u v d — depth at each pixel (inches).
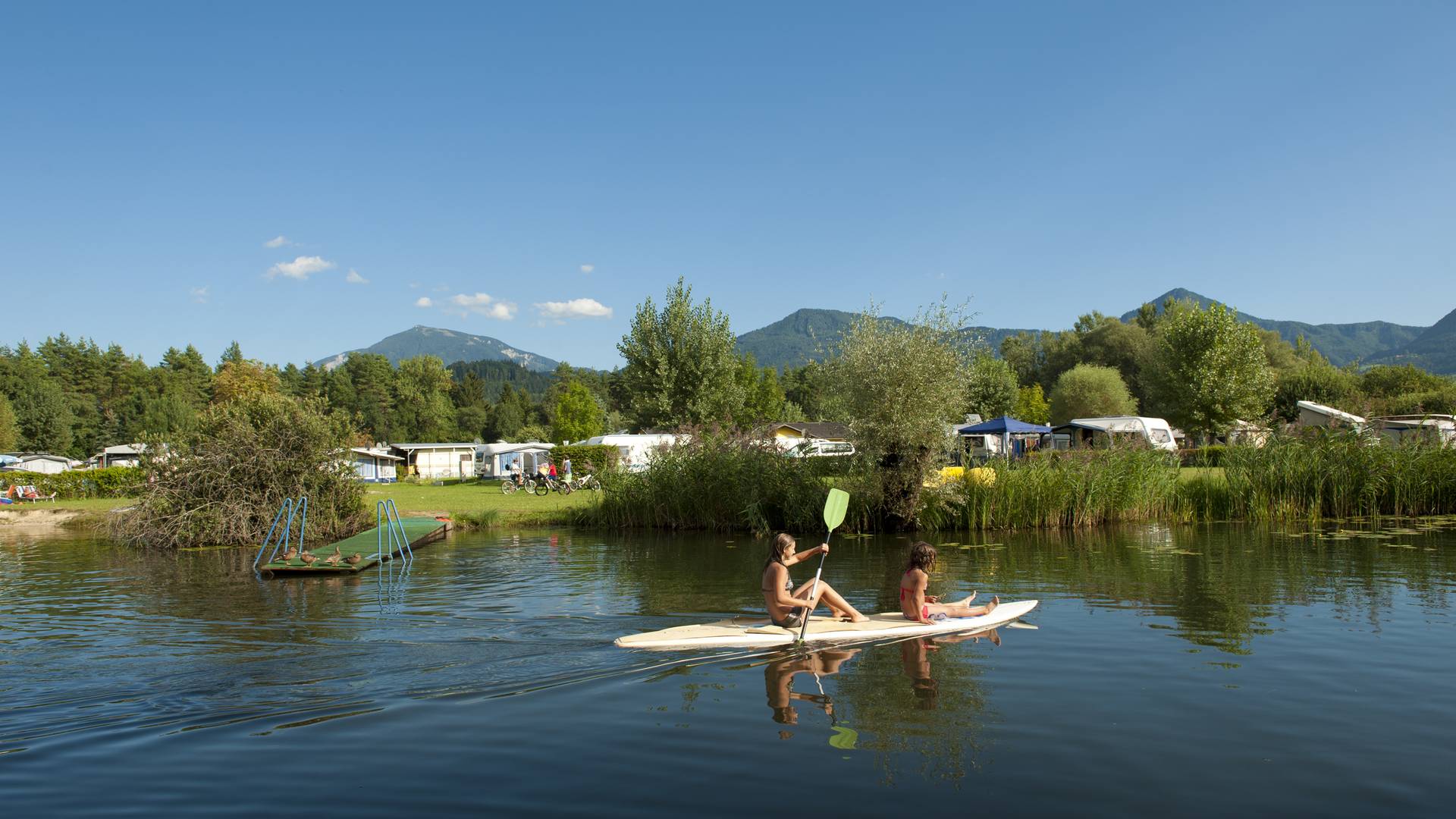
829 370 812.0
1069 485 775.7
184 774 209.6
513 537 781.9
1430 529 707.4
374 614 406.3
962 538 714.2
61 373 3545.8
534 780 202.7
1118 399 2490.2
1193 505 816.3
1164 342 1818.4
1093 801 187.3
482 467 2016.5
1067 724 237.6
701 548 686.5
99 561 647.1
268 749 225.1
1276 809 182.5
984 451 843.4
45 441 2955.2
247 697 270.8
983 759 212.5
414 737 233.0
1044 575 503.8
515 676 290.7
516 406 4581.7
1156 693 265.7
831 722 241.6
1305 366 2464.3
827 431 1925.4
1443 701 255.3
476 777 204.7
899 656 313.7
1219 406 1672.0
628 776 204.2
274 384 3607.3
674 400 1722.4
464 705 260.4
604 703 261.4
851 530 784.9
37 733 239.5
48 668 307.1
